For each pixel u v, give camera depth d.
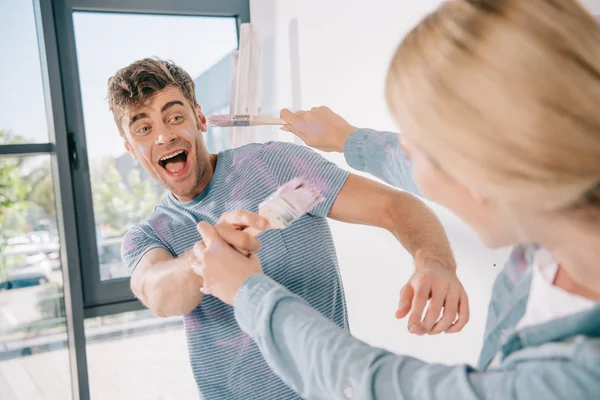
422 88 0.40
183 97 1.08
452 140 0.39
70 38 2.10
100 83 2.17
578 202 0.39
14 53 2.08
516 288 0.57
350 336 0.50
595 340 0.38
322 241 1.03
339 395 0.48
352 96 1.62
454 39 0.39
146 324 2.49
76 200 2.17
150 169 1.07
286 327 0.53
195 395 2.43
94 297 2.21
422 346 1.42
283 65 2.06
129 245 1.05
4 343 2.24
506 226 0.44
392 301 1.55
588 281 0.45
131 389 2.44
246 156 1.06
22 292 2.24
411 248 0.87
